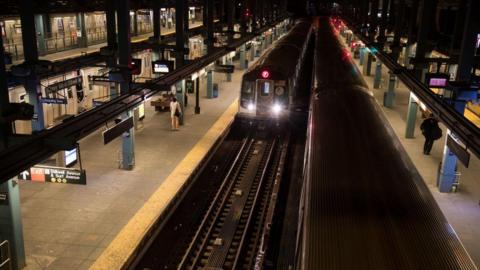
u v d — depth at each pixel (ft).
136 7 83.41
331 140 31.91
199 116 73.82
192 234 40.55
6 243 29.96
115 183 46.19
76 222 37.93
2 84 27.96
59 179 32.22
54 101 45.80
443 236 20.03
